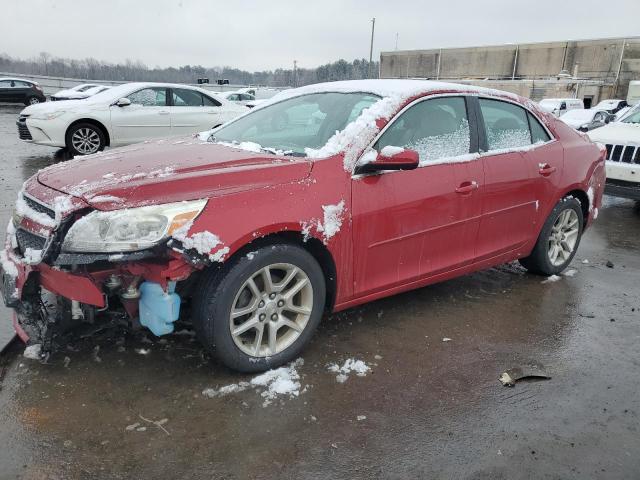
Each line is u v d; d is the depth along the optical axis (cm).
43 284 273
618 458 249
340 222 305
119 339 326
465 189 368
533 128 441
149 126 1050
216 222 263
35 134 980
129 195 260
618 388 308
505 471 238
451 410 280
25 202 294
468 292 439
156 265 263
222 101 1148
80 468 228
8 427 249
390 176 329
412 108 354
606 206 816
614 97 4650
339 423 265
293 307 308
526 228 434
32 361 300
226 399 277
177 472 229
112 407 266
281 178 292
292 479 228
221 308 274
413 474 234
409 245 348
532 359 336
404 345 345
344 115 353
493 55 5584
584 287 462
